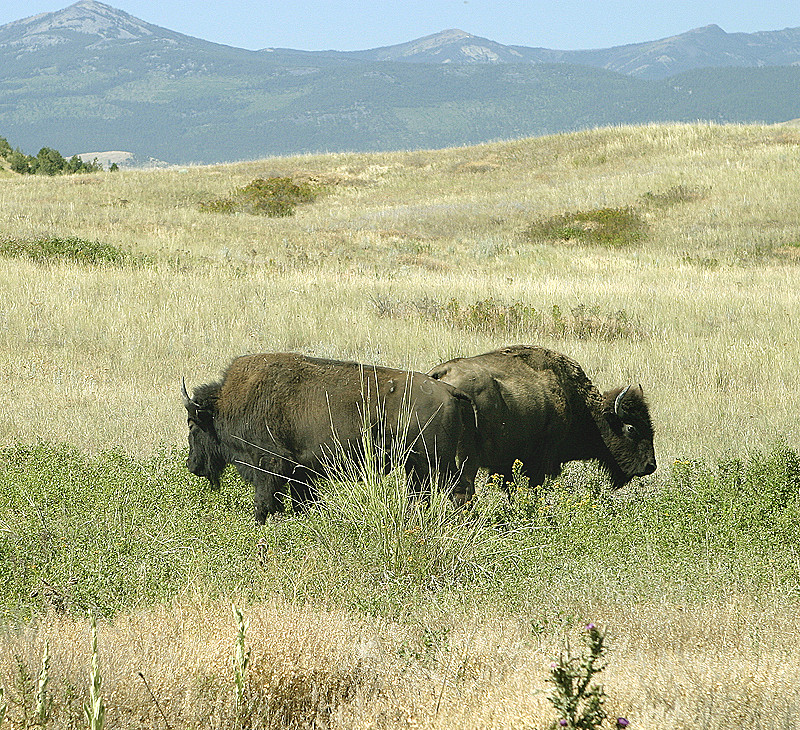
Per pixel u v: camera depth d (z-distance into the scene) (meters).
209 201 147.25
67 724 13.77
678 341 58.81
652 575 21.30
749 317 68.25
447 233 128.25
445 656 16.70
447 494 25.48
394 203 155.12
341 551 22.86
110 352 51.88
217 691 15.09
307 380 25.92
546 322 63.94
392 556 22.47
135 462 30.88
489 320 63.72
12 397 42.12
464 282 81.12
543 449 30.50
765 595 20.23
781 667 15.94
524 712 14.08
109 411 40.53
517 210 141.50
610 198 145.62
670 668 15.90
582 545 23.52
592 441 32.12
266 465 25.92
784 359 53.19
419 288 75.69
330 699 15.69
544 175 170.75
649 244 121.19
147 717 14.55
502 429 28.66
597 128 199.25
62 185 153.62
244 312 62.25
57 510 25.58
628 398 31.78
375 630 18.45
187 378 47.72
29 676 14.89
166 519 25.42
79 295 63.25
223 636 16.83
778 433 39.84
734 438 39.53
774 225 128.50
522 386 29.44
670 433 40.59
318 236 113.12
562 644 16.39
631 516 26.97
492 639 17.56
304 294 69.75
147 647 16.36
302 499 26.25
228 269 79.62
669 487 30.59
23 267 72.06
